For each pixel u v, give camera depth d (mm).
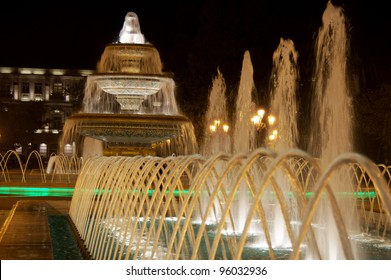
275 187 5688
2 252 7918
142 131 17781
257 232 12680
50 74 92188
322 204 12898
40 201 15641
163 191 7801
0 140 77375
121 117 17578
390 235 12398
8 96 91500
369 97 37938
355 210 14133
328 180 4219
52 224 14000
